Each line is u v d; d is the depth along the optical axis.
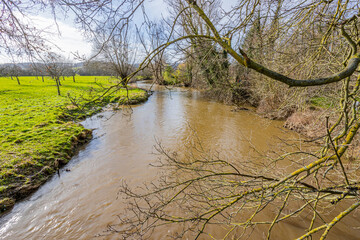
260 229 4.25
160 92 24.59
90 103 2.03
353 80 4.50
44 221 4.74
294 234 4.13
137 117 13.43
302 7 2.54
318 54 3.17
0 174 5.79
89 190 5.79
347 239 3.95
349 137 2.05
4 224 4.68
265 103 10.46
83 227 4.57
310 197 3.44
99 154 8.05
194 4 1.48
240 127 11.17
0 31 2.50
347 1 2.02
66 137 8.79
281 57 4.45
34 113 12.37
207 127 11.38
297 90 4.72
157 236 4.18
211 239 4.05
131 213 4.88
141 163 7.23
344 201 4.85
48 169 6.61
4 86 25.97
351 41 1.35
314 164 2.10
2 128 9.45
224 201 4.29
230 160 7.09
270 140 8.88
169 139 9.60
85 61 2.26
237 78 8.82
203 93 19.83
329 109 4.95
